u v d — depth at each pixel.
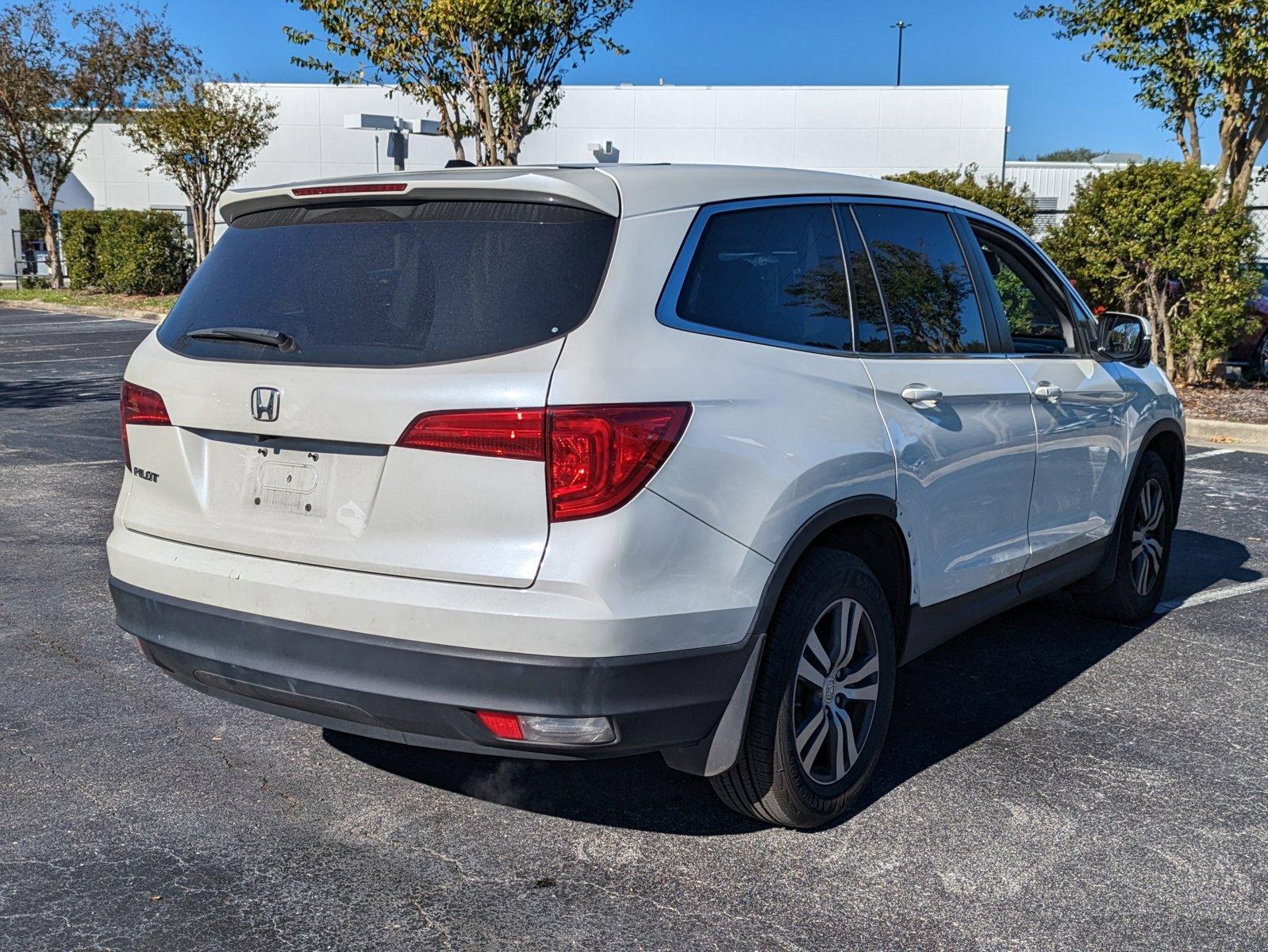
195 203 30.20
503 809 3.51
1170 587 6.07
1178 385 13.44
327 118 30.88
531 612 2.64
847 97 29.59
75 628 5.12
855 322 3.50
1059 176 31.50
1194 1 12.16
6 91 34.31
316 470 2.91
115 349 18.39
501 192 2.88
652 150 30.17
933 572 3.70
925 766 3.84
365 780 3.70
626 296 2.82
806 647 3.19
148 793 3.59
